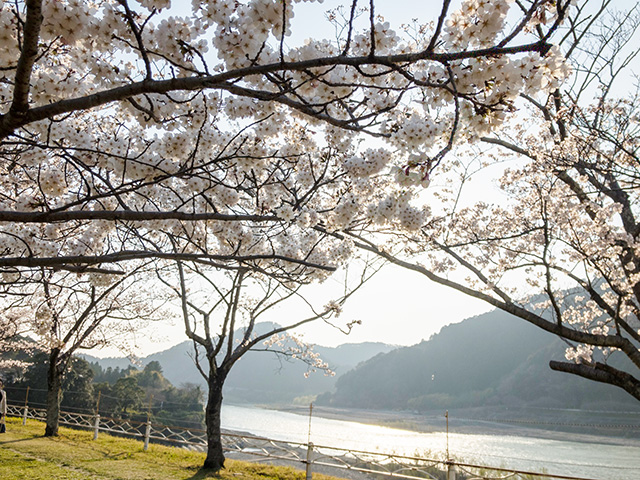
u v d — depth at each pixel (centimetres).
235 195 405
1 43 195
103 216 265
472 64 189
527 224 833
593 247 723
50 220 256
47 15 191
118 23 212
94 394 3334
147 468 950
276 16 189
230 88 196
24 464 870
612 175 766
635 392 625
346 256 571
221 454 1029
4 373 2697
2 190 470
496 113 200
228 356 1066
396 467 1872
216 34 200
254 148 347
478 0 182
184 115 267
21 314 1030
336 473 1655
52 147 242
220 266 295
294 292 335
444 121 245
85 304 1162
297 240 558
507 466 2216
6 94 269
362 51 252
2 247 409
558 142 809
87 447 1131
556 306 640
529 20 174
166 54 221
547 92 193
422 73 221
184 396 4144
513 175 850
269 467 1077
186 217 284
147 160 325
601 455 3119
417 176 184
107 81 245
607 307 713
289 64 184
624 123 785
